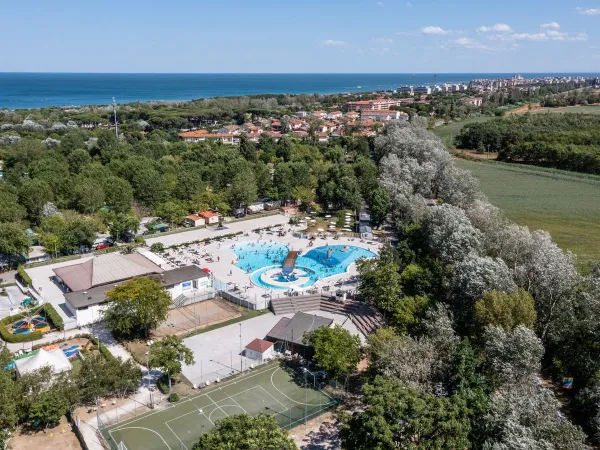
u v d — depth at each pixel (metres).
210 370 86.88
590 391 69.12
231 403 77.25
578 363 77.75
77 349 92.44
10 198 159.00
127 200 172.25
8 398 67.06
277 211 194.75
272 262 141.50
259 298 116.38
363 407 76.12
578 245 147.12
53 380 75.56
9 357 80.62
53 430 71.12
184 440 68.38
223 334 100.50
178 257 142.12
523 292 85.75
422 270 103.69
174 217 169.88
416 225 136.00
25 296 117.31
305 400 78.19
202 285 122.12
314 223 177.88
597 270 93.06
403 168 189.62
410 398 57.19
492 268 89.75
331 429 70.75
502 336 72.81
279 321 101.44
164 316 98.44
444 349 74.38
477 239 108.12
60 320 101.06
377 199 168.38
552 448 51.03
